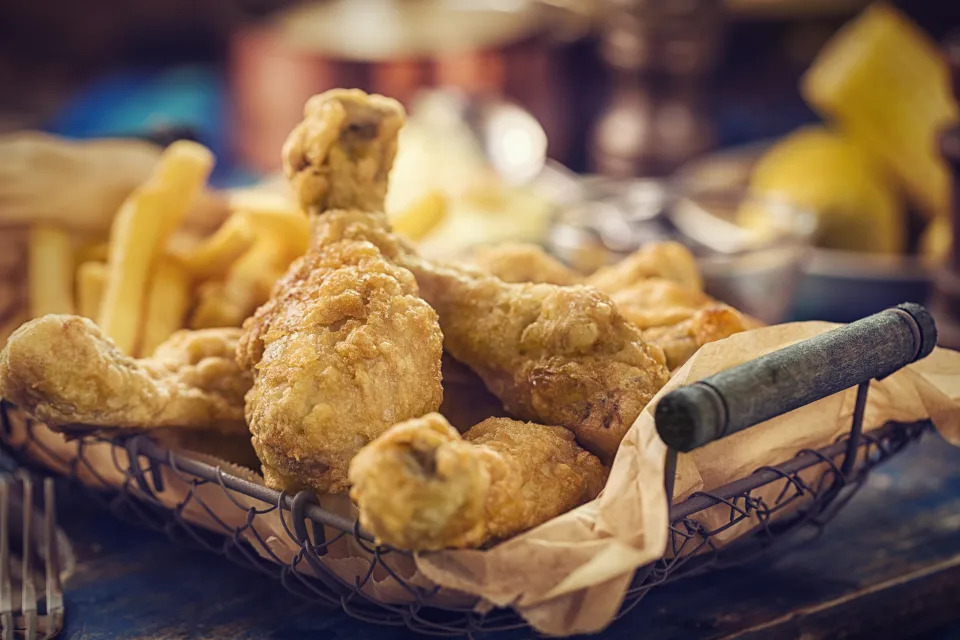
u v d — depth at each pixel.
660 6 1.09
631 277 0.68
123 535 0.66
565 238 0.83
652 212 0.89
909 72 1.00
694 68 1.12
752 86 1.52
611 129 1.16
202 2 1.59
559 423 0.57
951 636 0.64
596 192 0.97
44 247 0.72
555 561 0.51
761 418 0.52
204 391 0.61
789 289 0.83
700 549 0.58
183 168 0.69
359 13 1.27
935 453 0.73
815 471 0.60
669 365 0.61
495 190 0.91
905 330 0.56
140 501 0.66
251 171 1.20
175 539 0.63
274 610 0.60
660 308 0.64
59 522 0.67
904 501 0.69
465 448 0.49
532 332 0.58
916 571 0.63
